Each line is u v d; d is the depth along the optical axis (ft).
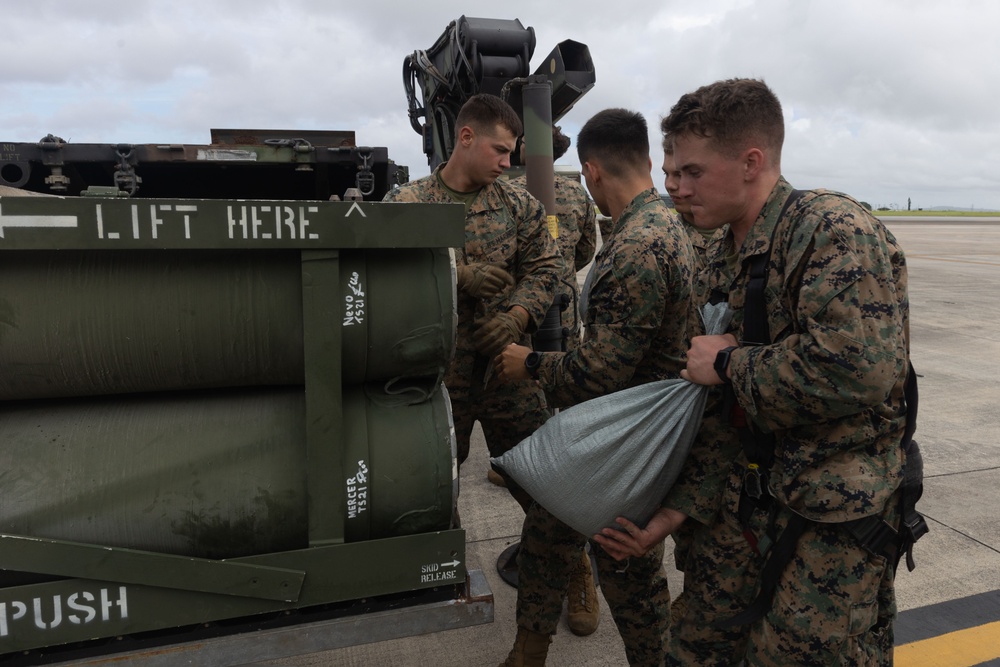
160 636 3.78
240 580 3.73
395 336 3.96
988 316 27.30
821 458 3.88
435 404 4.22
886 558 3.91
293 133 12.08
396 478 3.96
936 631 7.35
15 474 3.57
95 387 3.74
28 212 3.24
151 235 3.38
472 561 8.64
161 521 3.68
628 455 4.61
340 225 3.61
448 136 13.66
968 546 9.20
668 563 8.86
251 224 3.49
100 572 3.56
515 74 12.19
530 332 6.90
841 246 3.66
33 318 3.49
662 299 4.99
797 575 3.98
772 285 4.01
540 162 7.75
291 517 3.84
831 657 3.93
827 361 3.57
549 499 4.85
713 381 4.21
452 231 3.77
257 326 3.75
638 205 5.42
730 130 4.02
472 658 6.86
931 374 18.38
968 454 12.50
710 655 4.61
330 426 3.81
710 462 4.61
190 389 4.03
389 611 4.00
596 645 7.09
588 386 5.22
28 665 3.56
